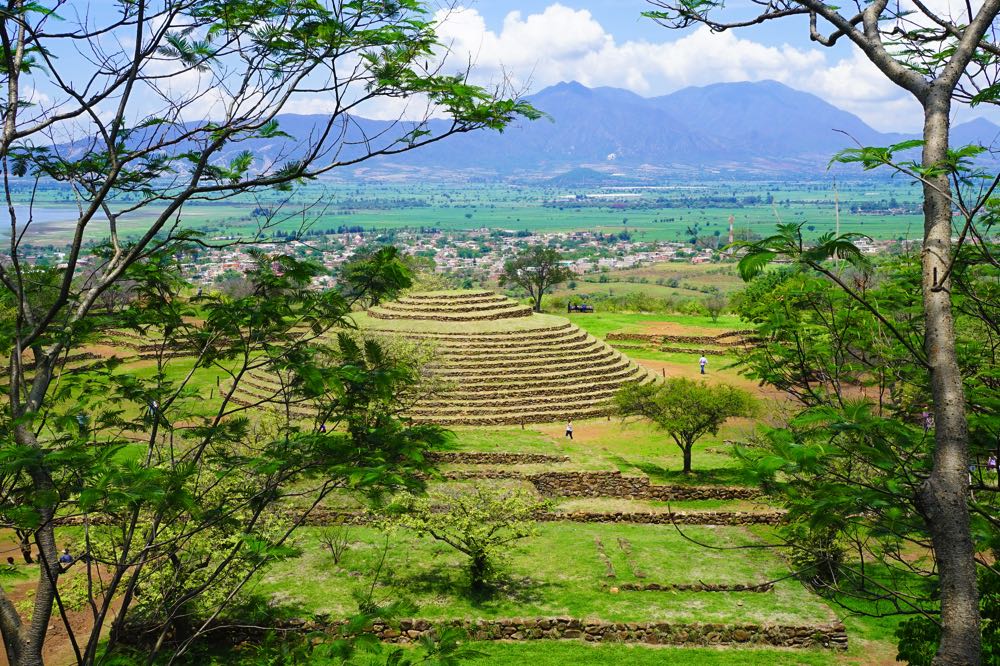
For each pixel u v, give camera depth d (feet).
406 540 103.50
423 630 81.66
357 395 43.16
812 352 49.26
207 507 48.80
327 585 89.35
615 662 78.54
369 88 37.58
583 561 98.99
